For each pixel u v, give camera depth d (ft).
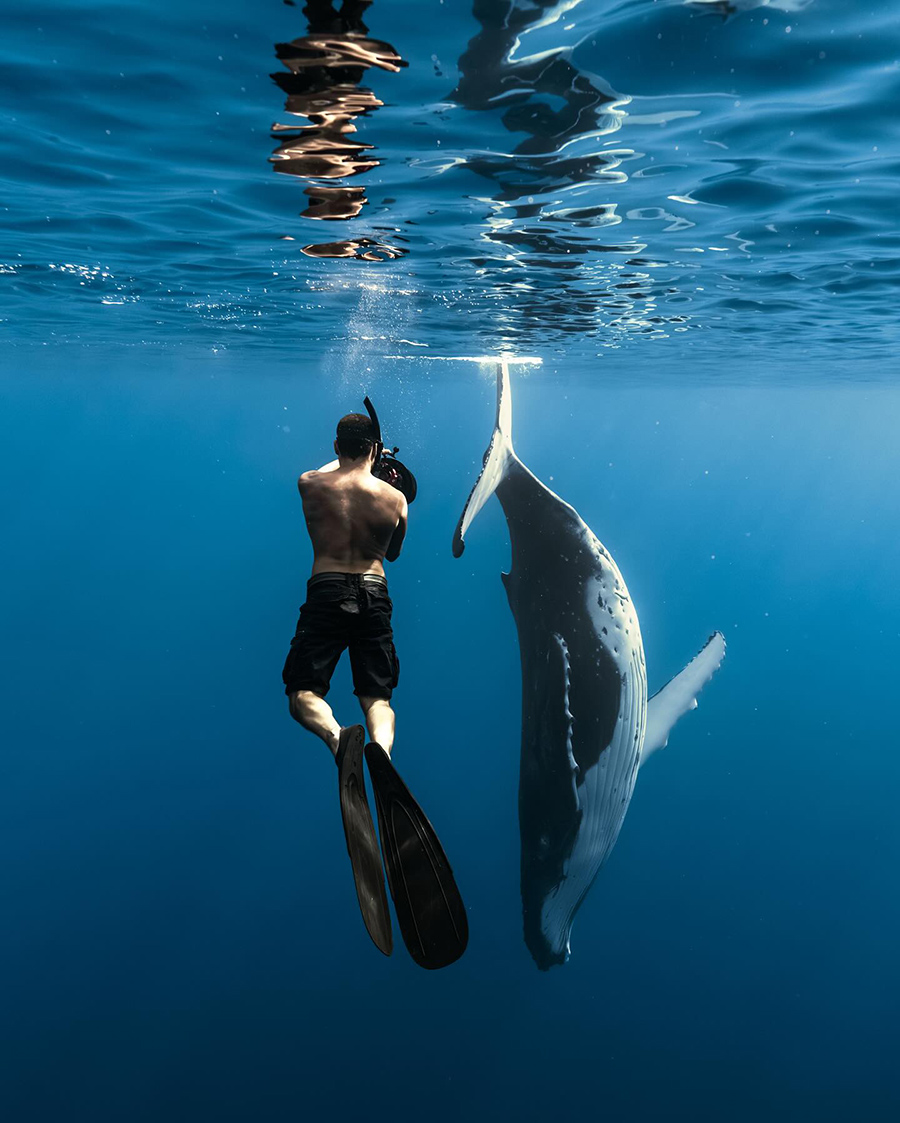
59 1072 56.85
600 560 19.48
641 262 34.68
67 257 37.06
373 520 11.78
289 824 93.40
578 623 18.85
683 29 15.16
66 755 108.17
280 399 150.82
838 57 16.22
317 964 69.31
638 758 19.61
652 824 90.79
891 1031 60.64
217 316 55.36
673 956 69.21
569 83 17.38
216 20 15.16
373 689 11.00
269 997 65.00
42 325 65.31
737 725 120.57
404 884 8.39
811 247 31.53
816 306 44.57
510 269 36.68
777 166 22.44
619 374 96.43
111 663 143.23
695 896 77.36
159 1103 54.03
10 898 77.00
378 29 15.21
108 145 21.77
